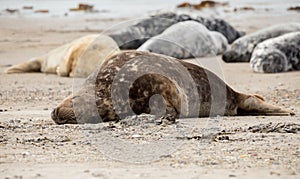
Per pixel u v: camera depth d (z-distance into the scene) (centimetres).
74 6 14362
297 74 4762
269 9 12344
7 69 5100
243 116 2838
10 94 3859
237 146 2108
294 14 11012
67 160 1894
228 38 7756
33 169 1758
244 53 5753
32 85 4328
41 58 5156
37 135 2317
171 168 1775
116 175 1673
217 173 1706
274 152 2002
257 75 4762
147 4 14375
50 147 2102
